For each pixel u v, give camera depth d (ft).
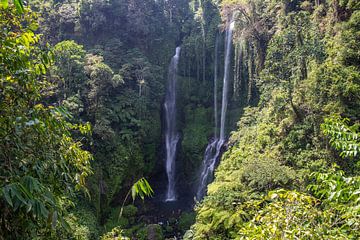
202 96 102.47
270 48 59.00
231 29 94.43
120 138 76.69
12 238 9.23
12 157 10.11
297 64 52.11
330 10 52.70
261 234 11.48
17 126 10.04
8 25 13.32
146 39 103.30
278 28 66.33
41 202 7.87
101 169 68.03
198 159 88.84
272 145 49.83
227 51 95.55
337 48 44.91
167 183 94.94
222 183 44.19
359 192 11.06
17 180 8.45
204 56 103.35
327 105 40.63
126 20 99.40
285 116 50.39
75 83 71.51
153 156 89.25
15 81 11.42
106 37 97.60
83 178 14.01
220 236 36.27
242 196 38.01
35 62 13.69
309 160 41.06
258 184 39.06
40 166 10.56
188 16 119.96
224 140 87.45
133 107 82.74
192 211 74.90
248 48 78.84
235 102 90.27
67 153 13.47
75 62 71.72
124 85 85.87
